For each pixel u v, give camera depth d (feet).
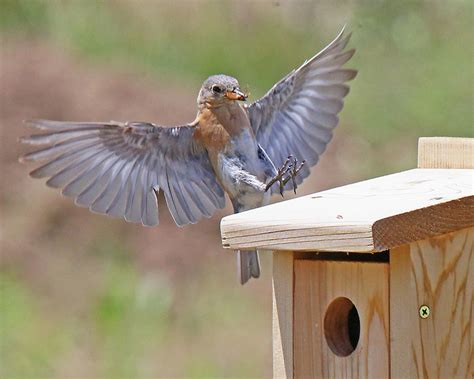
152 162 27.20
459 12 62.28
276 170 27.86
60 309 47.19
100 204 26.17
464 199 22.49
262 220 22.15
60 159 25.62
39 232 50.85
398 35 61.67
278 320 23.63
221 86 27.58
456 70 59.77
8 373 43.52
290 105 28.84
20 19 64.75
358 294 22.74
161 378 42.78
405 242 21.48
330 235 21.26
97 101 54.70
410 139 57.36
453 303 22.61
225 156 27.68
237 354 43.96
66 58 59.16
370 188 24.56
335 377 23.11
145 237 50.44
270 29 65.00
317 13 64.69
